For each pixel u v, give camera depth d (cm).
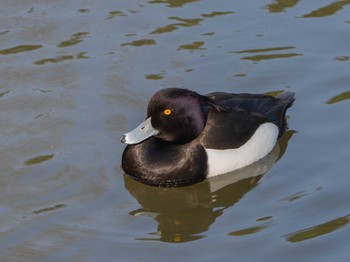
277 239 1055
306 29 1515
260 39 1491
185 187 1208
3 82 1387
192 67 1423
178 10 1580
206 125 1212
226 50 1465
